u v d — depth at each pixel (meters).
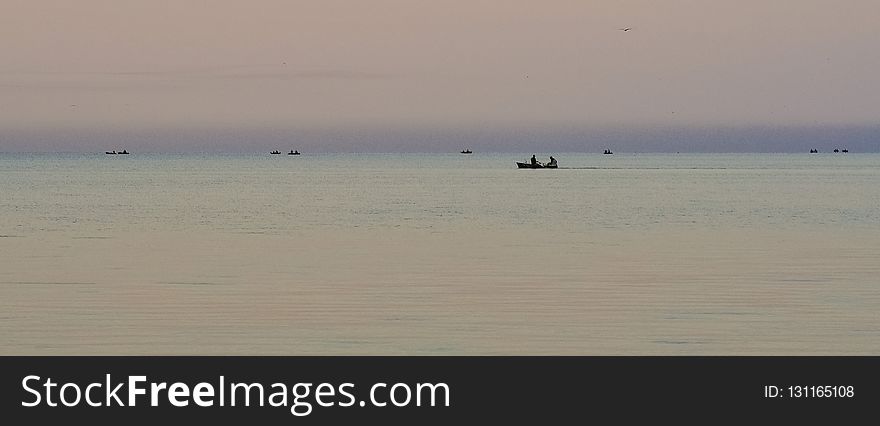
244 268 69.12
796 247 84.12
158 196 179.50
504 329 47.00
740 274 65.44
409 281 62.22
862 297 55.78
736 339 44.94
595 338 45.12
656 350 43.09
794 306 52.84
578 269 68.38
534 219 120.44
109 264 71.56
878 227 105.81
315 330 46.91
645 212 132.62
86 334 46.06
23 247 84.81
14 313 51.03
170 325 48.00
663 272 66.62
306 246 86.19
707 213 130.12
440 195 183.25
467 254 78.81
